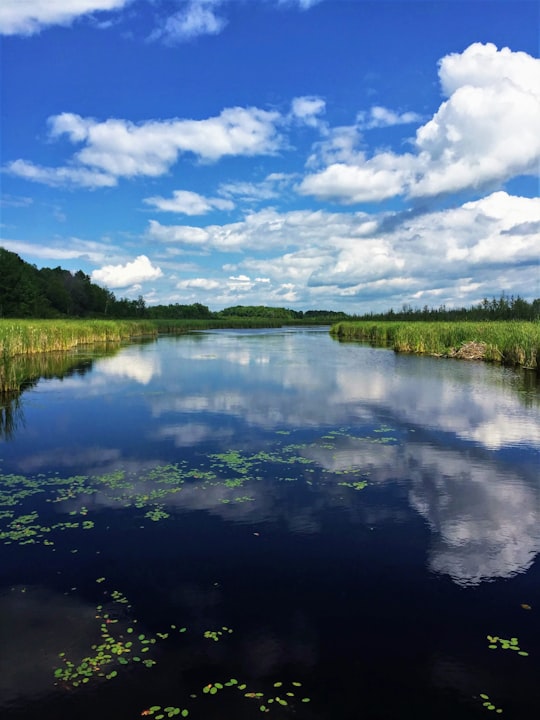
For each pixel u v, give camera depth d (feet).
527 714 10.64
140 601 14.62
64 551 17.63
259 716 10.49
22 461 28.09
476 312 180.24
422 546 18.08
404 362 82.38
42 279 303.48
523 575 16.15
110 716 10.49
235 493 23.25
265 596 14.90
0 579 15.80
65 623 13.60
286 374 65.57
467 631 13.32
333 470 26.58
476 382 58.44
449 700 10.98
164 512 21.06
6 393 49.62
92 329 130.21
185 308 440.04
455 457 28.91
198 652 12.45
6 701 10.88
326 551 17.67
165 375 64.18
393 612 14.14
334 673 11.76
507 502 22.26
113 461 28.14
